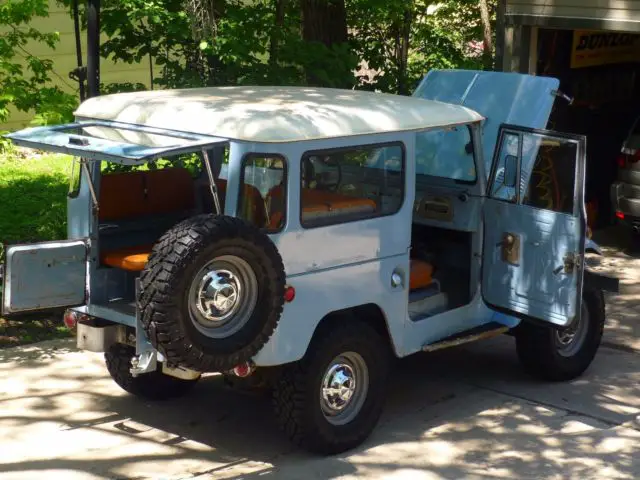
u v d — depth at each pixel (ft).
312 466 21.90
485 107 26.71
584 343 27.61
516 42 43.39
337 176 21.85
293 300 21.12
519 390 26.86
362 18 42.86
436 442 23.38
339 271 21.98
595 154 47.44
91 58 29.63
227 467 21.80
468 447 23.11
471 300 25.63
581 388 27.12
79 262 21.89
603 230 45.96
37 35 34.76
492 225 25.17
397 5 40.55
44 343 29.84
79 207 22.45
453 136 25.73
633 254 41.88
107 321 22.26
